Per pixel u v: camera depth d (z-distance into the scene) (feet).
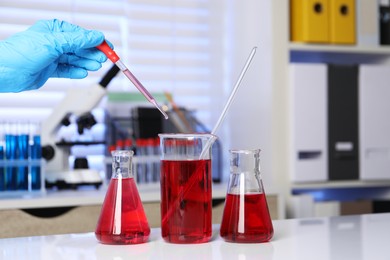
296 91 7.22
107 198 2.93
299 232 3.19
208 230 2.95
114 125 7.55
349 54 8.08
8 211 5.89
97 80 8.28
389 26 8.04
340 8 7.55
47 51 3.81
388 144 7.64
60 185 6.90
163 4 8.64
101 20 8.32
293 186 7.29
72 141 6.98
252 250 2.72
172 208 2.91
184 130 7.64
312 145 7.30
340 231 3.21
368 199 8.15
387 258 2.51
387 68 7.62
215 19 8.84
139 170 6.98
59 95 8.14
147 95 3.21
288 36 7.32
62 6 8.07
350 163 7.53
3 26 7.84
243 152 2.94
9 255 2.64
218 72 8.87
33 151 6.63
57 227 6.03
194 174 2.91
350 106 7.50
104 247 2.83
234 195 2.94
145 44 8.53
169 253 2.66
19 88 4.31
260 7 7.55
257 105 7.66
